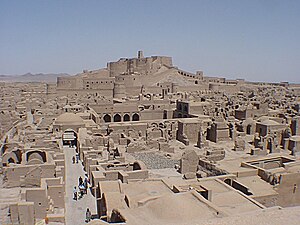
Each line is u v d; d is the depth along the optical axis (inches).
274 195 1010.7
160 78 5378.9
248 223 405.1
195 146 2188.7
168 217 668.1
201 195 840.3
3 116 2315.5
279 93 5054.1
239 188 1081.4
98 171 1197.1
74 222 922.1
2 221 809.5
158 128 2327.8
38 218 919.0
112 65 5871.1
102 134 2092.8
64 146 1916.8
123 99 3794.3
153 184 1003.3
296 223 402.6
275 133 2006.6
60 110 2842.0
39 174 1103.6
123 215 681.0
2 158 1277.1
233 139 2320.4
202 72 6097.4
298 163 1242.6
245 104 3068.4
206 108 2960.1
